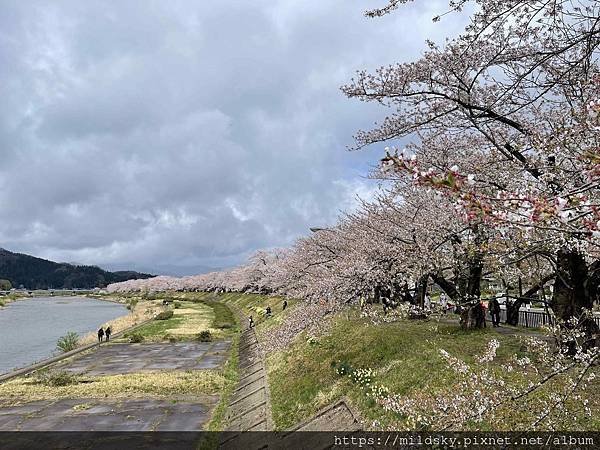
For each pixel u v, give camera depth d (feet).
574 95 30.53
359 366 52.44
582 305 33.91
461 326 53.98
